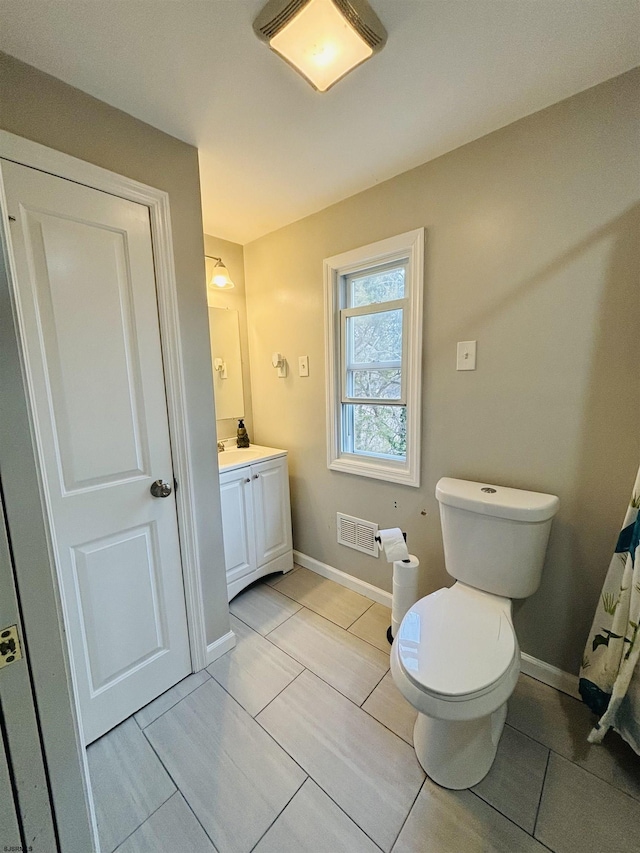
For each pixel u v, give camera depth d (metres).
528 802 1.03
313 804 1.04
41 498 0.52
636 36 0.95
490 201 1.39
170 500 1.44
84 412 1.18
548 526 1.30
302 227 2.05
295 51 0.95
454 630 1.15
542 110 1.24
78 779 0.58
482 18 0.89
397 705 1.36
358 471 1.99
